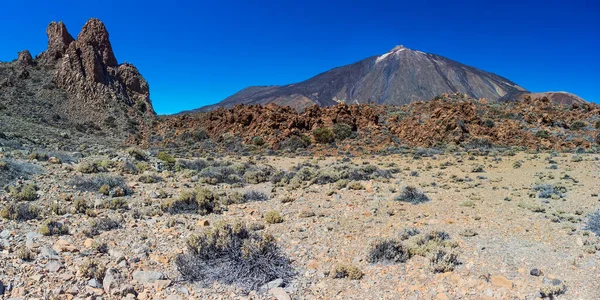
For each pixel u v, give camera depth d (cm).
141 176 1595
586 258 695
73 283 577
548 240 808
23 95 6031
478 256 727
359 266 707
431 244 781
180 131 5153
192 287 611
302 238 873
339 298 587
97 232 842
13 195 1080
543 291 562
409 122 4300
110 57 7581
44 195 1150
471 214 1065
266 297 585
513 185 1560
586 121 4266
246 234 790
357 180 1769
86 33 7412
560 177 1692
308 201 1304
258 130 4369
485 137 3756
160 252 759
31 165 1527
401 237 858
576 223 941
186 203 1147
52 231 805
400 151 3359
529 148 3484
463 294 576
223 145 4212
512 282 602
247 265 654
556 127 4188
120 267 655
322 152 3559
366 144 3794
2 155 1708
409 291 597
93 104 6512
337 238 872
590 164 2158
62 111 6103
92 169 1630
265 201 1309
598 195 1251
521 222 959
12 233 763
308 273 676
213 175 1800
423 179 1811
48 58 7231
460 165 2366
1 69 6531
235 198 1295
